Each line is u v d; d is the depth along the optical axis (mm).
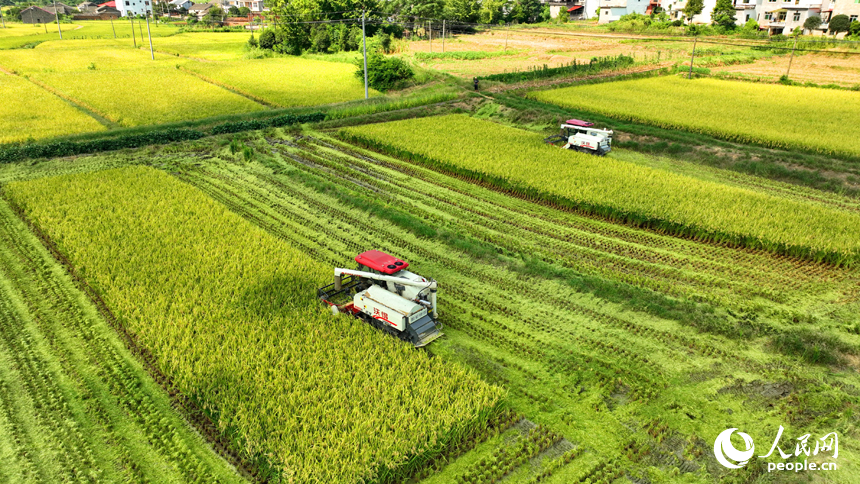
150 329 16719
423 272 21859
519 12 121000
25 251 22969
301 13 83625
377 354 16062
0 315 18453
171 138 40125
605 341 17500
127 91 55625
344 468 12023
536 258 22875
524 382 15703
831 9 89688
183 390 14578
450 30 106188
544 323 18484
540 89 56875
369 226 26141
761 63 75125
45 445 13297
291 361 15484
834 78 63844
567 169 32156
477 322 18531
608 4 115562
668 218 25297
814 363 16375
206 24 133125
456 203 29141
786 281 21000
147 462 12914
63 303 19250
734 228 24062
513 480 12633
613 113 45750
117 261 21000
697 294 20078
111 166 34656
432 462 13172
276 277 20250
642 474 12805
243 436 12906
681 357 16656
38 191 28312
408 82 61844
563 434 13945
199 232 23750
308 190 30531
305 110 48031
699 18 104812
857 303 19375
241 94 57938
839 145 35625
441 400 14125
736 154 35062
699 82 62406
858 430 13859
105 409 14477
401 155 36844
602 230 25875
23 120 43938
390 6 98688
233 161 35812
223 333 16766
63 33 120062
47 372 15703
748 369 16156
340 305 18812
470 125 43656
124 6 176125
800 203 27000
